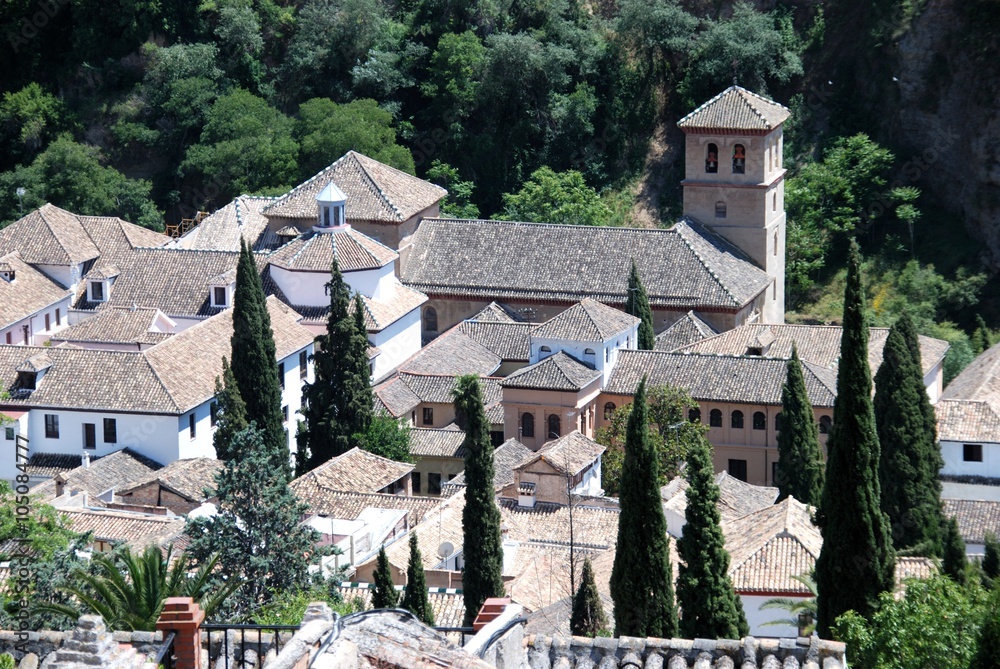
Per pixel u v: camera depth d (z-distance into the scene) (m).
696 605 150.25
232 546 168.38
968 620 126.81
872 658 128.62
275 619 145.38
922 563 187.25
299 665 75.81
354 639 75.69
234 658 96.00
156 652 90.81
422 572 181.50
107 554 142.00
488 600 91.19
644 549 149.62
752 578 181.88
